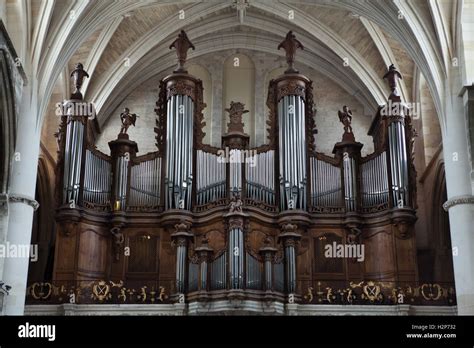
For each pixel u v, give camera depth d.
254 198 25.50
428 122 28.52
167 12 28.86
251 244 24.83
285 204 25.41
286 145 26.08
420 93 28.78
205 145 26.36
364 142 30.31
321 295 23.44
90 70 28.97
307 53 31.17
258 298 22.56
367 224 25.70
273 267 23.03
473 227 21.28
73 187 24.81
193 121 26.58
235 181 25.44
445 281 26.36
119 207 25.41
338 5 26.56
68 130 25.53
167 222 25.00
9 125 19.81
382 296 23.36
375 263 25.23
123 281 24.72
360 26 28.44
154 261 25.02
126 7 26.02
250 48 31.47
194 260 23.05
